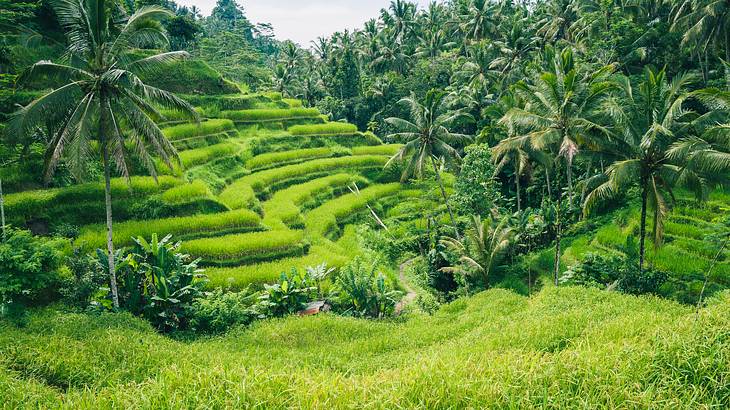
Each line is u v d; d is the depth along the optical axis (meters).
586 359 5.23
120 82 15.58
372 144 46.34
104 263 17.27
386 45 63.47
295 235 25.23
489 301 19.02
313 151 40.81
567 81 21.39
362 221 34.75
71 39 15.49
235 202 27.61
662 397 4.53
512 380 4.83
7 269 14.88
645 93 19.14
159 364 9.97
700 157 16.39
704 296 19.02
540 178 37.91
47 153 15.74
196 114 17.14
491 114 34.47
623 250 24.16
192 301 18.06
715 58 34.62
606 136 20.45
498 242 25.81
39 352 9.96
